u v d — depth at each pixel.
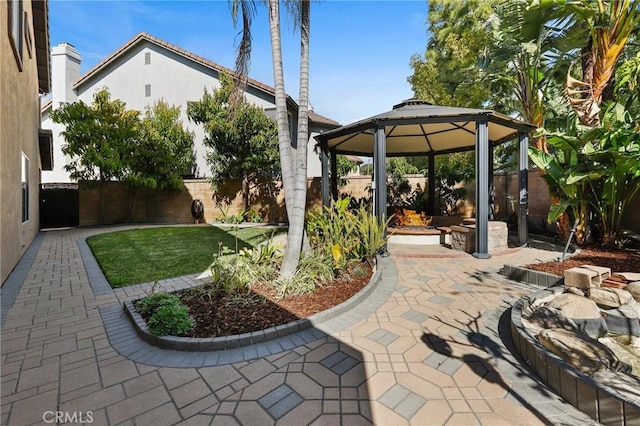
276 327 3.25
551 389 2.33
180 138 14.80
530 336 2.76
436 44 14.24
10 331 3.37
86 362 2.76
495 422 2.03
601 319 3.37
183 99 17.03
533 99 7.93
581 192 6.80
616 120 5.71
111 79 18.02
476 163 6.73
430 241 8.48
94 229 12.51
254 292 4.34
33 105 10.15
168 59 17.19
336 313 3.73
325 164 9.14
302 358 2.82
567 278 4.18
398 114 7.25
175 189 15.39
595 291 3.81
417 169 16.34
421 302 4.19
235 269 4.59
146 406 2.19
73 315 3.81
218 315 3.61
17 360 2.79
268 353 2.90
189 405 2.21
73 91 18.62
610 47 6.24
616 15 6.07
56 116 12.11
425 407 2.17
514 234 9.64
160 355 2.88
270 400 2.25
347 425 2.01
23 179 7.92
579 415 2.06
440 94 12.48
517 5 6.79
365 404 2.21
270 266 5.06
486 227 6.67
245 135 12.86
